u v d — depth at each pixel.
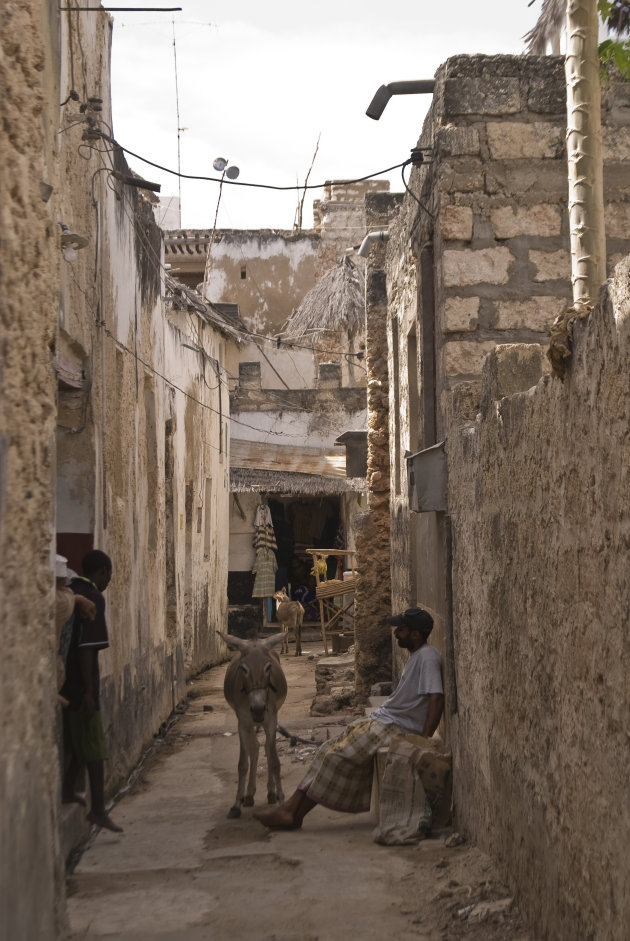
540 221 8.02
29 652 3.59
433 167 8.41
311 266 32.94
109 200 9.85
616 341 3.61
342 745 7.46
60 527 8.48
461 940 4.80
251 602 27.28
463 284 7.98
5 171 3.38
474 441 6.27
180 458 16.55
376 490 14.52
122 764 9.66
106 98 9.91
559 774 4.39
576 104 5.62
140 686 11.20
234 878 6.04
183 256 34.09
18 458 3.50
